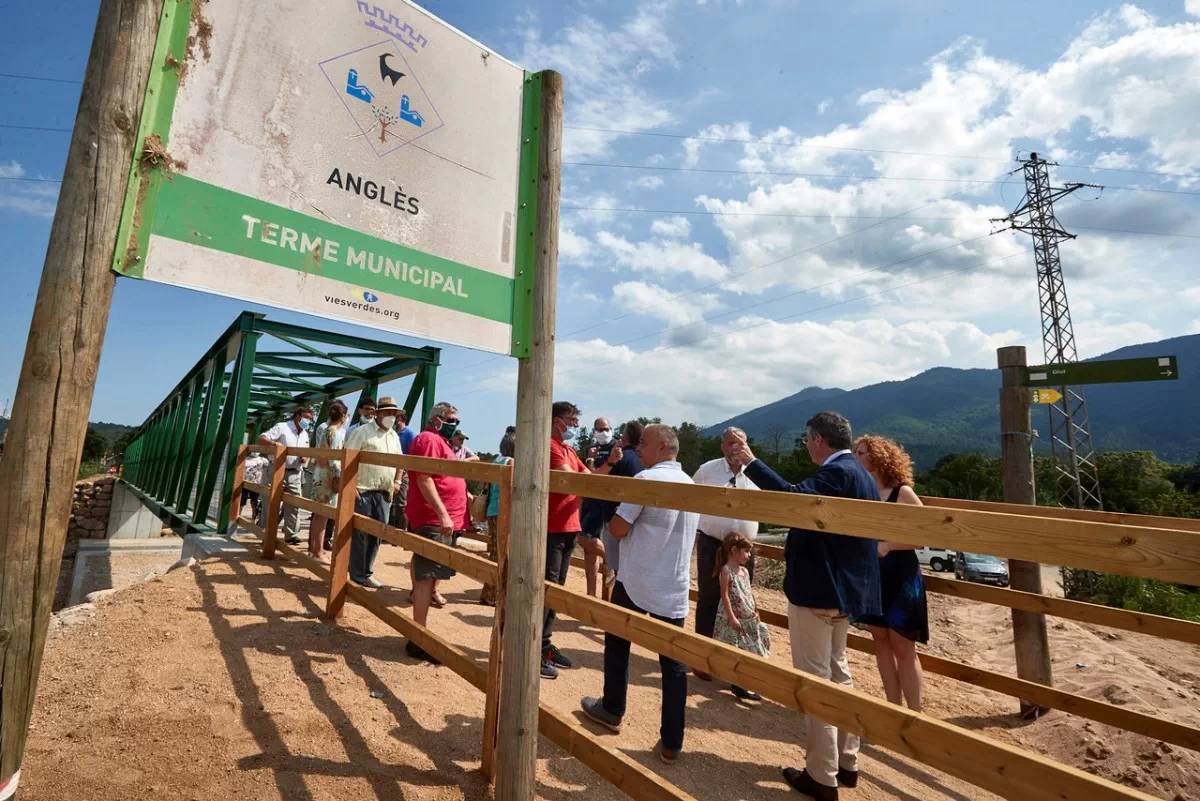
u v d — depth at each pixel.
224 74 1.71
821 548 2.98
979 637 8.30
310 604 4.89
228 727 2.90
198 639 3.94
